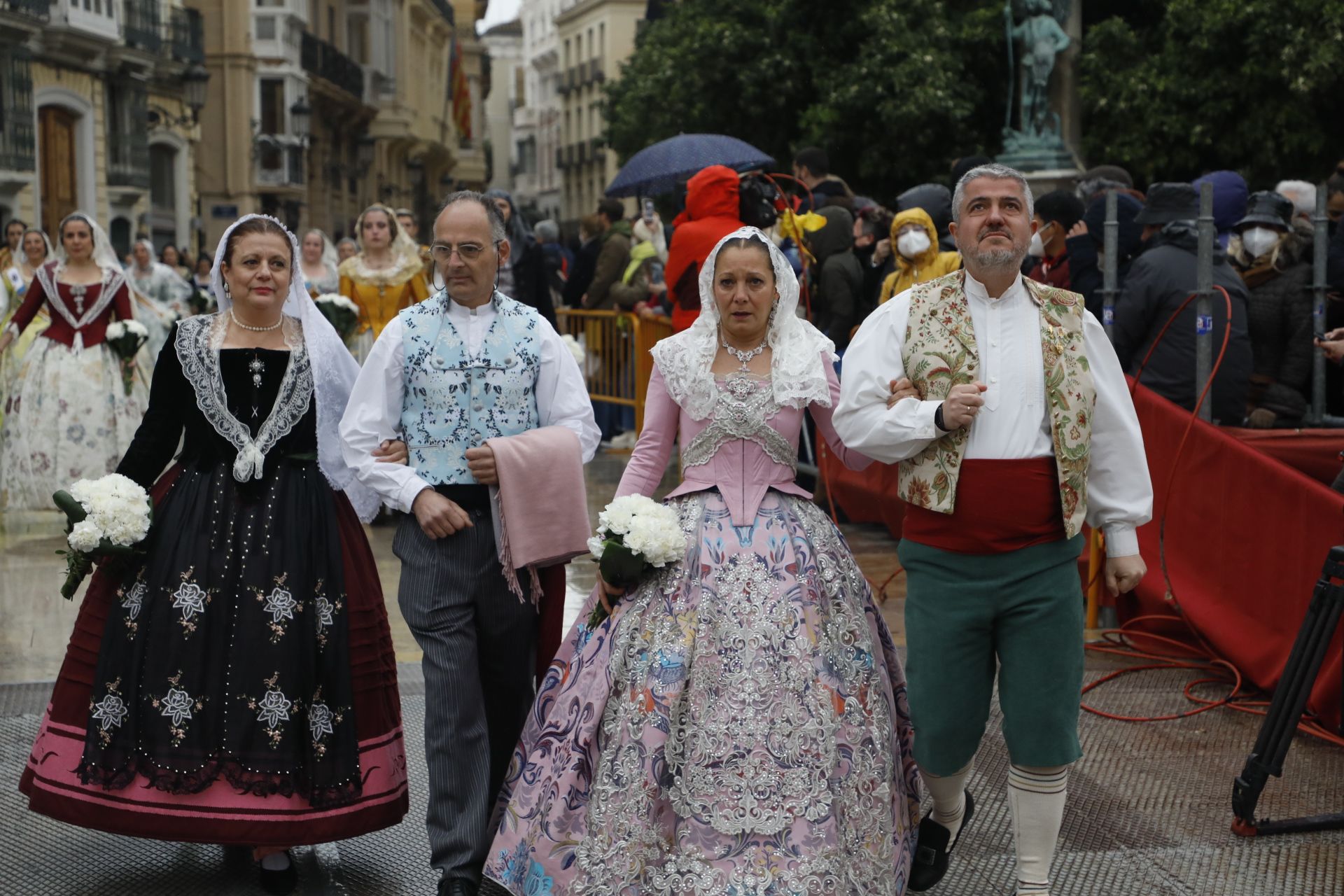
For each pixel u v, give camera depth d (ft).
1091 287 21.17
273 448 12.31
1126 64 58.75
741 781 10.49
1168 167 58.13
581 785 11.02
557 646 12.58
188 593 11.85
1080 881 12.17
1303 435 17.67
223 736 11.66
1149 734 15.83
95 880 12.26
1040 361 10.97
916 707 11.27
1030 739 11.01
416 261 27.89
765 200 22.21
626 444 38.06
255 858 12.39
